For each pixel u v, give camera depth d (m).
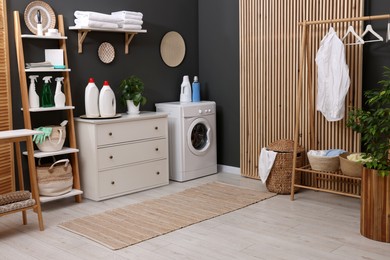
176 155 5.66
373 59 4.70
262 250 3.50
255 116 5.68
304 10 5.08
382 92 3.64
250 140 5.77
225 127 6.14
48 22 4.80
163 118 5.39
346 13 4.73
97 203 4.81
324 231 3.88
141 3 5.67
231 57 5.98
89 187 4.93
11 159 4.56
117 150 4.97
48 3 4.80
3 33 4.41
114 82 5.45
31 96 4.58
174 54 6.09
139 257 3.42
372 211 3.64
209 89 6.30
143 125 5.18
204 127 5.90
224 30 6.02
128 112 5.39
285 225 4.04
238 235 3.82
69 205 4.76
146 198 4.96
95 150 4.78
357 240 3.66
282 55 5.33
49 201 4.91
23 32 4.64
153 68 5.88
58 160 4.92
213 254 3.45
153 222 4.17
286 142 5.14
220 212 4.43
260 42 5.53
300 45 5.15
